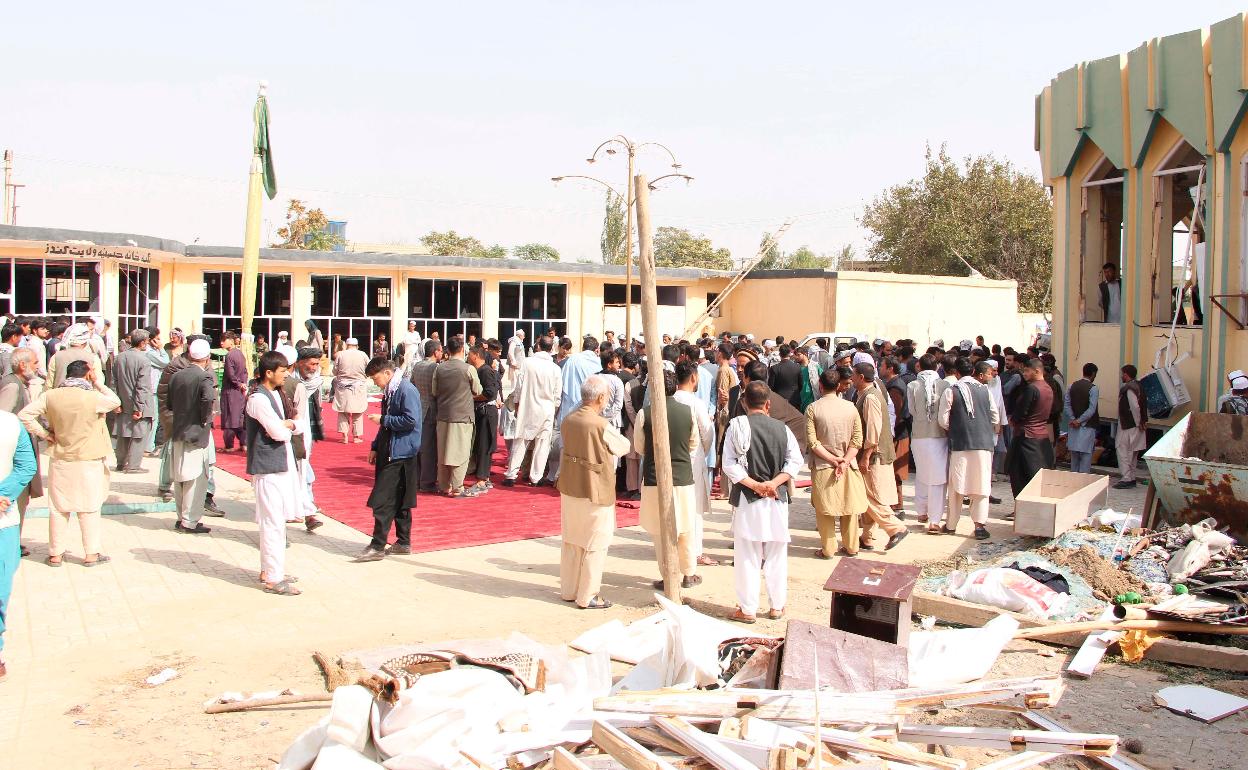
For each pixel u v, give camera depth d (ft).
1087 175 52.54
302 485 31.76
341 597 24.84
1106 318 52.90
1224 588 23.49
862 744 13.70
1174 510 29.09
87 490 26.78
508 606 24.47
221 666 19.85
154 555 28.50
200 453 31.42
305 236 143.43
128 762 15.53
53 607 23.48
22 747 15.96
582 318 100.07
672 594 22.07
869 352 60.29
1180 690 18.78
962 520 35.94
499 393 40.65
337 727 14.03
